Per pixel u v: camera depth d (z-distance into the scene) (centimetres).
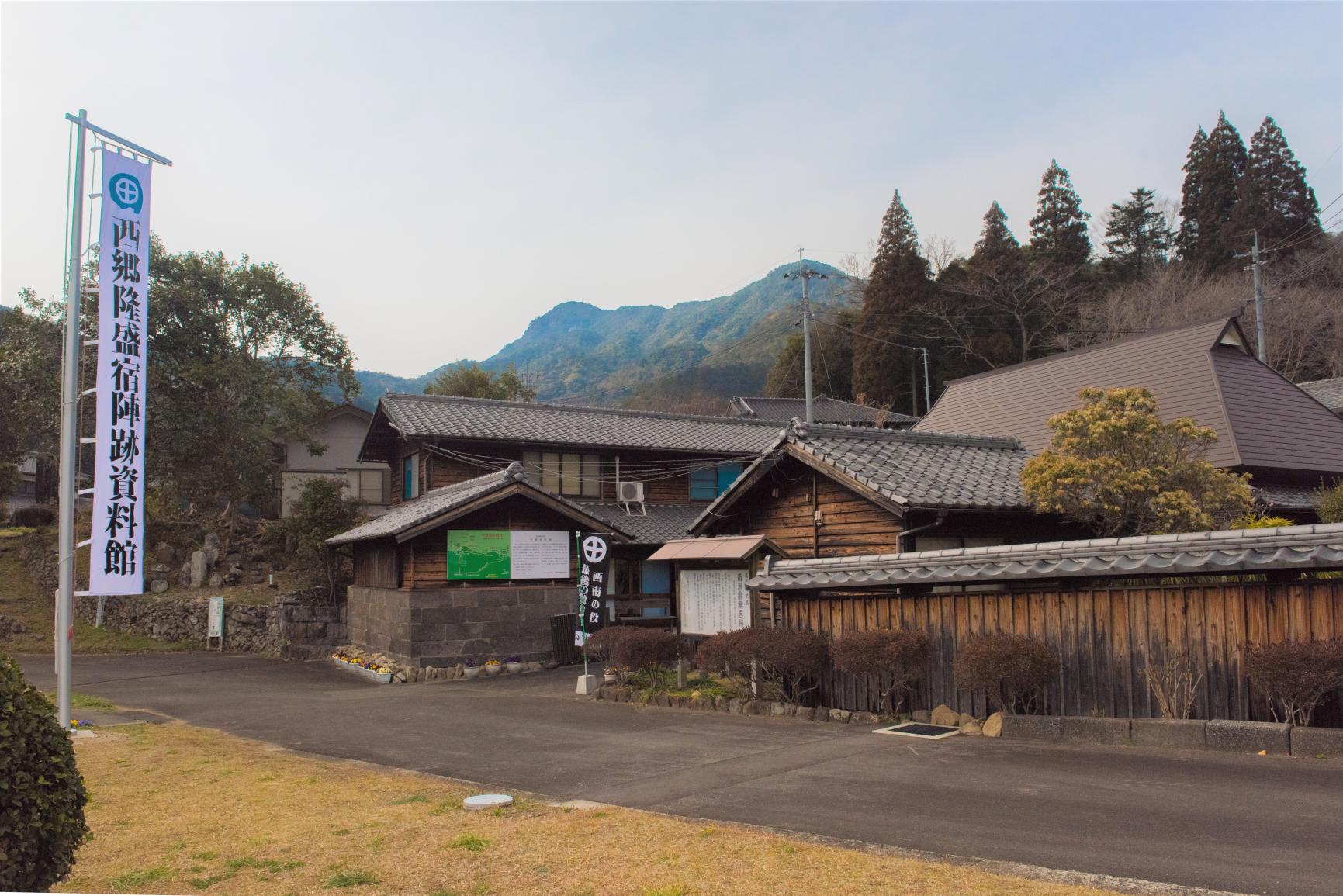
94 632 2583
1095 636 954
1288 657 783
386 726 1265
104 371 1148
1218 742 833
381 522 2322
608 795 790
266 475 3002
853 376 5453
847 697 1165
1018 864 553
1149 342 2481
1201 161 4891
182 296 2728
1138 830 612
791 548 1709
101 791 826
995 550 1051
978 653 977
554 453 2733
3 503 3472
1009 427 2627
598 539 1636
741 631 1278
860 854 577
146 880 556
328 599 2667
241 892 532
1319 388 3034
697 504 2895
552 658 2112
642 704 1369
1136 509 1375
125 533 1162
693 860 566
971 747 923
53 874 443
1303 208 4447
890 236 5184
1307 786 691
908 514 1449
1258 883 505
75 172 1130
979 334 5094
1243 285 4088
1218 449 2027
